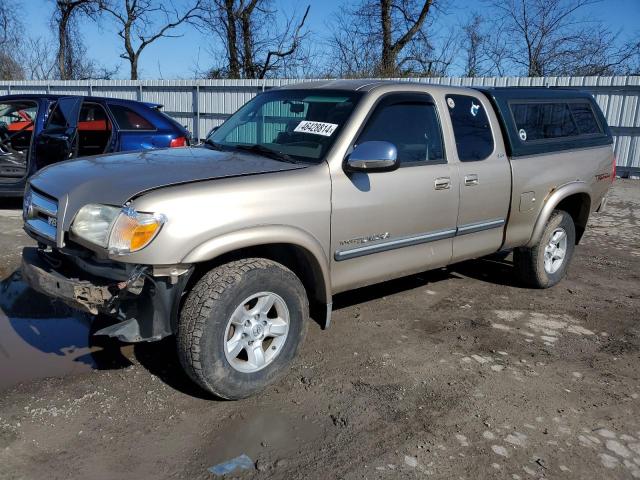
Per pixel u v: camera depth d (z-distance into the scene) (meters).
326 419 3.29
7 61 31.56
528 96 5.27
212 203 3.15
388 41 23.73
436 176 4.31
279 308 3.52
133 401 3.37
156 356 3.92
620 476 2.93
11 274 5.39
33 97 7.88
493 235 4.99
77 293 3.12
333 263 3.81
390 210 4.03
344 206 3.74
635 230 8.73
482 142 4.80
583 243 7.87
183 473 2.78
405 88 4.30
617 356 4.33
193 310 3.15
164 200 3.03
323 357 4.05
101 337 4.18
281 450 2.99
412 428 3.24
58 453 2.87
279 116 4.34
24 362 3.77
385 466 2.90
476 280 6.00
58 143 7.39
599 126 6.08
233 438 3.07
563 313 5.18
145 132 8.35
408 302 5.25
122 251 2.99
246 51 26.89
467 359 4.15
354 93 4.12
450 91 4.65
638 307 5.41
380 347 4.27
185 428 3.13
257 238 3.29
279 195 3.41
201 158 3.80
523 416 3.43
